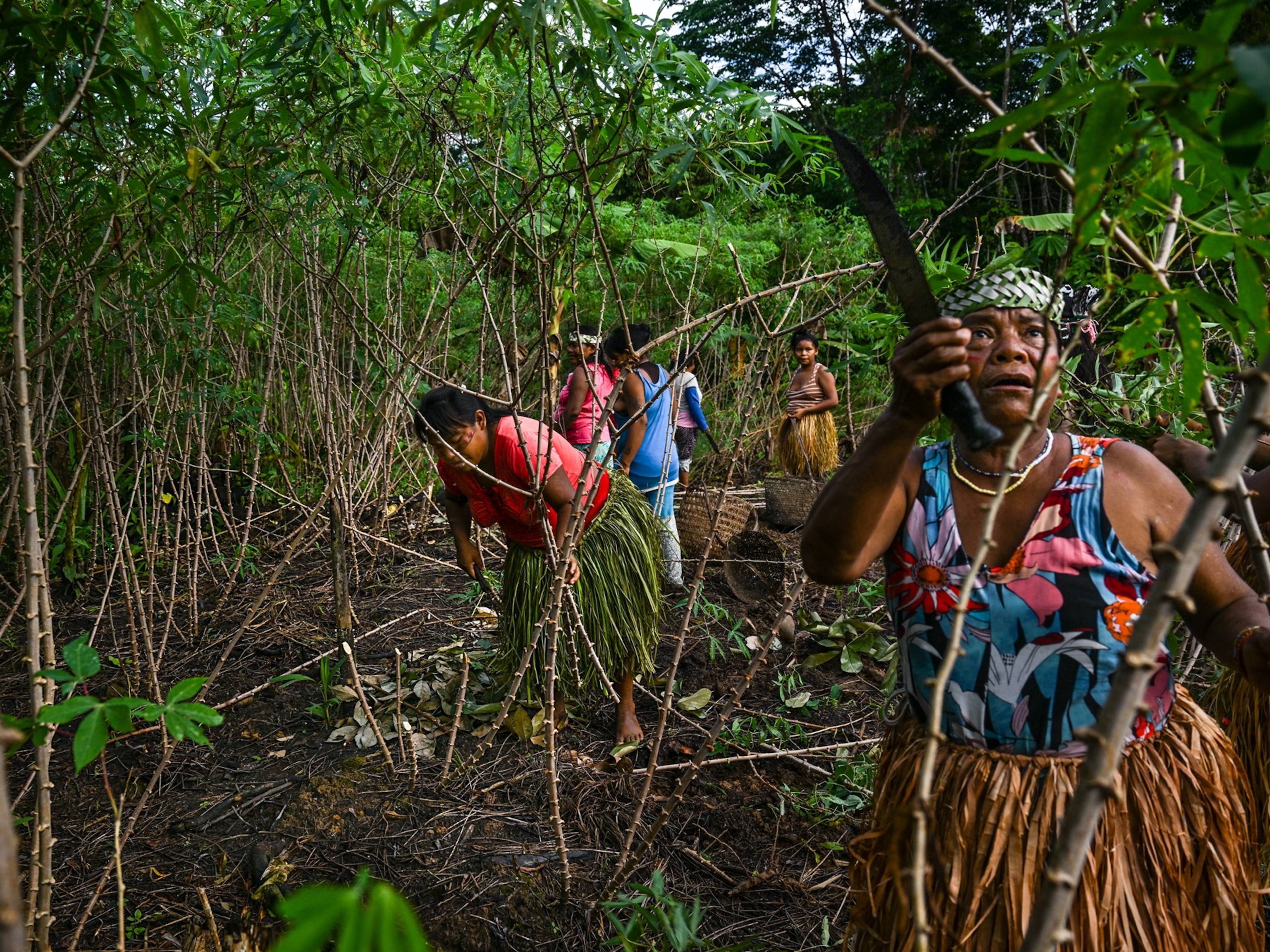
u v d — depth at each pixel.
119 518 3.52
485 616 4.28
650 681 3.53
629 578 3.04
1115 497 1.42
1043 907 0.70
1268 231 0.94
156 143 3.11
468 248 2.60
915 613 1.50
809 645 3.98
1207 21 0.65
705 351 7.32
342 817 2.80
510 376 2.62
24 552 1.68
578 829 2.73
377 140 3.49
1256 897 1.52
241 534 5.33
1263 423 0.67
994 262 1.44
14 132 2.57
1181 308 0.99
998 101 10.18
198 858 2.63
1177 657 2.88
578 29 2.27
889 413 1.29
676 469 4.52
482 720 3.33
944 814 1.44
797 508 5.79
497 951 2.27
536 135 2.87
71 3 2.15
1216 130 0.85
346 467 4.43
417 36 2.03
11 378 3.43
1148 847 1.39
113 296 3.73
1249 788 1.57
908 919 1.46
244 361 5.34
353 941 0.53
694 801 2.85
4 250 3.04
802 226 8.51
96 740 1.35
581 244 3.58
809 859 2.60
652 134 2.74
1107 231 1.01
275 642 4.07
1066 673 1.40
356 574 4.69
